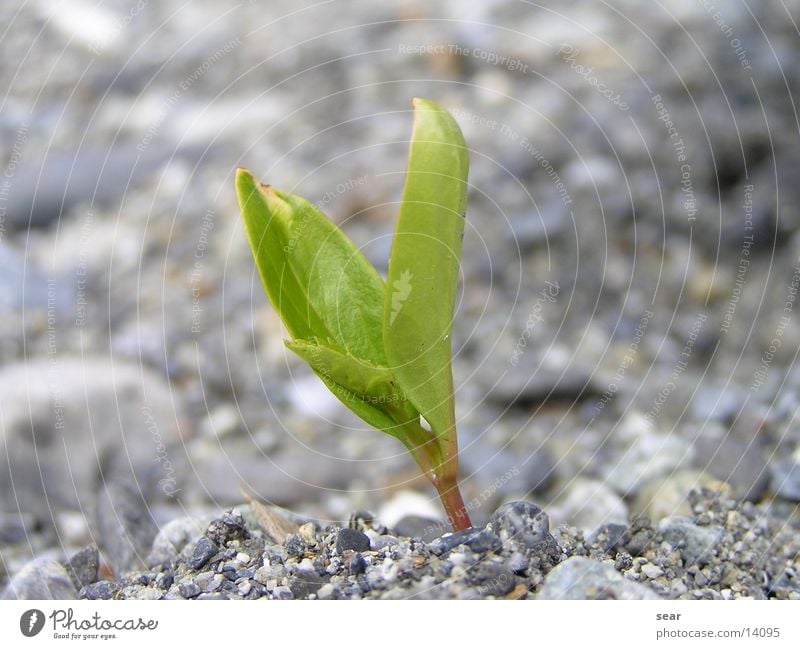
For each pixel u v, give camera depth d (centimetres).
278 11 66
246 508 28
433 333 25
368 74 59
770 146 52
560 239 48
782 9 63
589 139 53
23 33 66
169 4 68
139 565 29
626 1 64
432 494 34
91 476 35
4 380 37
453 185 25
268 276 25
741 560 28
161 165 54
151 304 46
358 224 50
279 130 55
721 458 31
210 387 41
